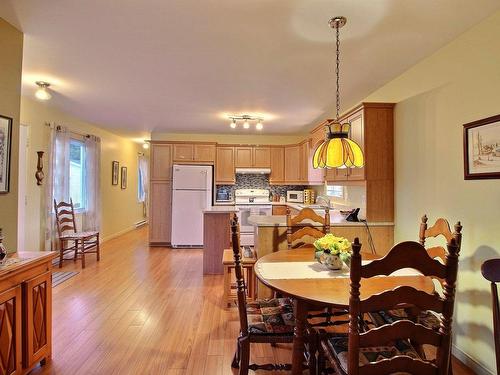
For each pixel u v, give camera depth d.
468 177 2.10
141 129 6.08
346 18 2.01
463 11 1.91
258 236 2.96
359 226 3.00
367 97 3.71
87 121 5.32
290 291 1.55
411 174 2.76
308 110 4.41
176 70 2.91
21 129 3.83
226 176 6.26
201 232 5.80
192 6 1.89
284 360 2.19
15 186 2.22
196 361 2.14
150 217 5.96
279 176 6.33
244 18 2.02
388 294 1.26
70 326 2.62
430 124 2.52
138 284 3.70
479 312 2.05
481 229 2.03
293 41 2.33
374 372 1.27
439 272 1.27
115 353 2.22
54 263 4.58
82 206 5.32
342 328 2.64
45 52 2.54
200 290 3.51
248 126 5.37
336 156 1.99
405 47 2.40
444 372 1.30
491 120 1.92
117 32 2.21
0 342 1.66
